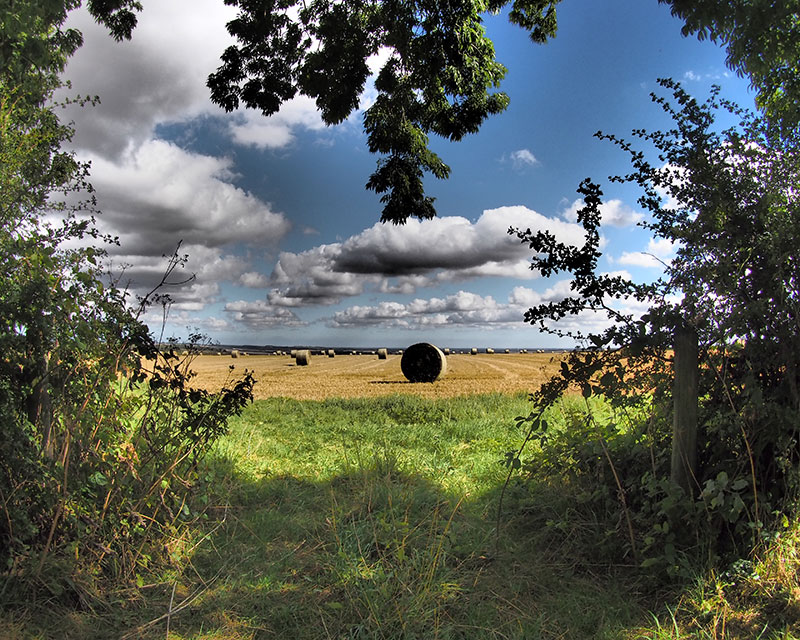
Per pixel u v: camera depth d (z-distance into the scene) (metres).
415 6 8.25
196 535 3.93
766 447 3.30
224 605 3.09
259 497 5.20
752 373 3.13
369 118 9.90
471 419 9.95
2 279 3.09
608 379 3.51
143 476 3.77
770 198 3.06
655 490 3.32
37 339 3.20
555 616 2.94
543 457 4.57
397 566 3.37
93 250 3.38
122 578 3.26
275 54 9.62
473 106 10.09
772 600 2.78
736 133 3.29
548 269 3.51
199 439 4.07
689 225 3.42
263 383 21.39
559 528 3.99
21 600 2.88
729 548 3.26
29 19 3.59
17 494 3.10
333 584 3.29
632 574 3.38
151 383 3.89
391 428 9.12
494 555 3.69
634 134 3.59
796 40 3.48
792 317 3.07
